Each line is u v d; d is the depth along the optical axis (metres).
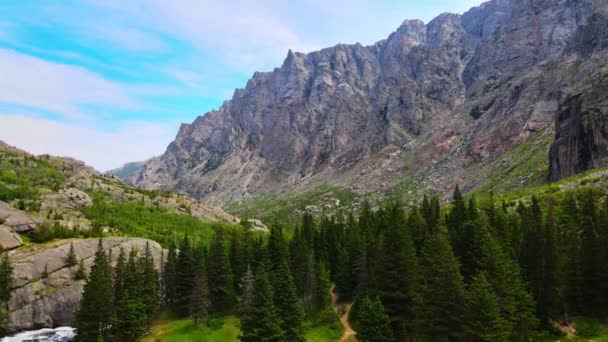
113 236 168.88
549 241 86.31
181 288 121.75
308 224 148.75
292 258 123.06
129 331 98.88
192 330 107.69
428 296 78.56
